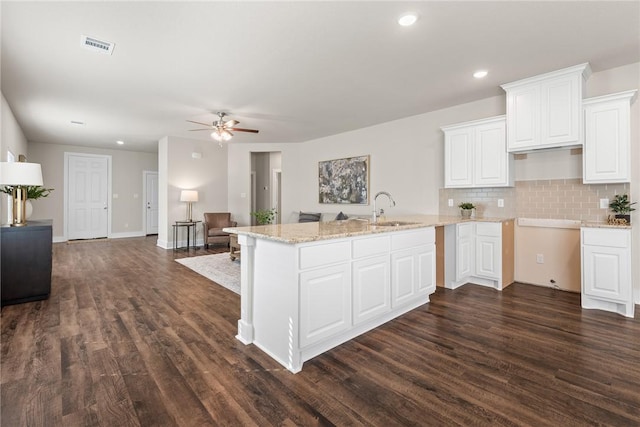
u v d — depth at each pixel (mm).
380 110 4754
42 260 3443
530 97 3537
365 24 2479
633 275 3271
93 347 2361
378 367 2109
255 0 2188
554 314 3027
